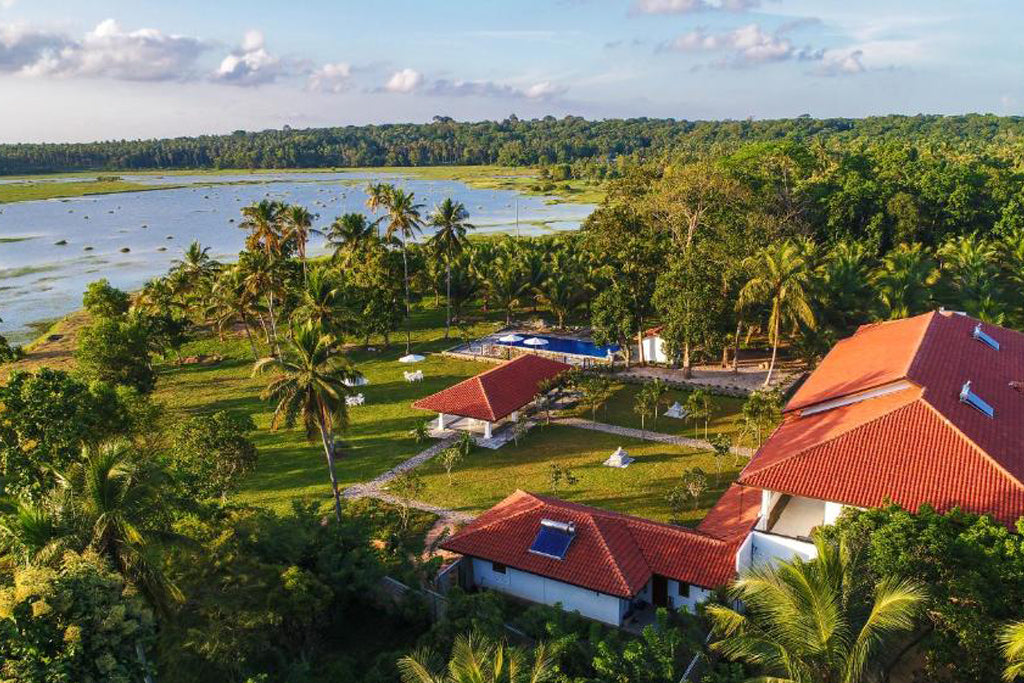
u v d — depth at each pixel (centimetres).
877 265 8188
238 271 7475
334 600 3038
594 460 4862
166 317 7694
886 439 3091
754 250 6738
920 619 2112
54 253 15200
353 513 4131
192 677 2359
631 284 6844
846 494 2894
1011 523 2541
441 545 3475
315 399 3881
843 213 9962
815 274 6769
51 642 1744
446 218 8119
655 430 5384
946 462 2894
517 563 3262
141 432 4225
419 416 5875
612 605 3075
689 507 4125
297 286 8150
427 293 10269
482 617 2759
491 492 4434
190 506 2756
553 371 6091
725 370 6725
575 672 2397
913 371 3488
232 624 2508
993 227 9919
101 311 8025
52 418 3412
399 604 3080
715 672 2405
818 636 1775
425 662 2139
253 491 4600
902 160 13125
